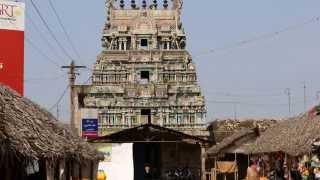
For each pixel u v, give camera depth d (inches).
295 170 1375.5
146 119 3270.2
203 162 2699.3
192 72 3344.0
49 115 1106.1
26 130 740.7
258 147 1806.1
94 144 2016.5
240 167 2699.3
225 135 3326.8
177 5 3533.5
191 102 3245.6
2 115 667.4
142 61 3373.5
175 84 3316.9
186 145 2945.4
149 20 3489.2
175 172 2667.3
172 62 3388.3
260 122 3058.6
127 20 3523.6
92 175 1711.4
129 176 2009.1
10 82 1314.0
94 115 2202.3
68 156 1006.4
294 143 1343.5
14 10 1330.0
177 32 3476.9
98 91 3253.0
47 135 841.5
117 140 2266.2
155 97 3265.3
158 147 2908.5
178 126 3235.7
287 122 1791.3
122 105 3253.0
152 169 2773.1
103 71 3334.2
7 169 754.8
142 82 3405.5
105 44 3479.3
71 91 2023.9
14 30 1326.3
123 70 3358.8
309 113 1572.3
